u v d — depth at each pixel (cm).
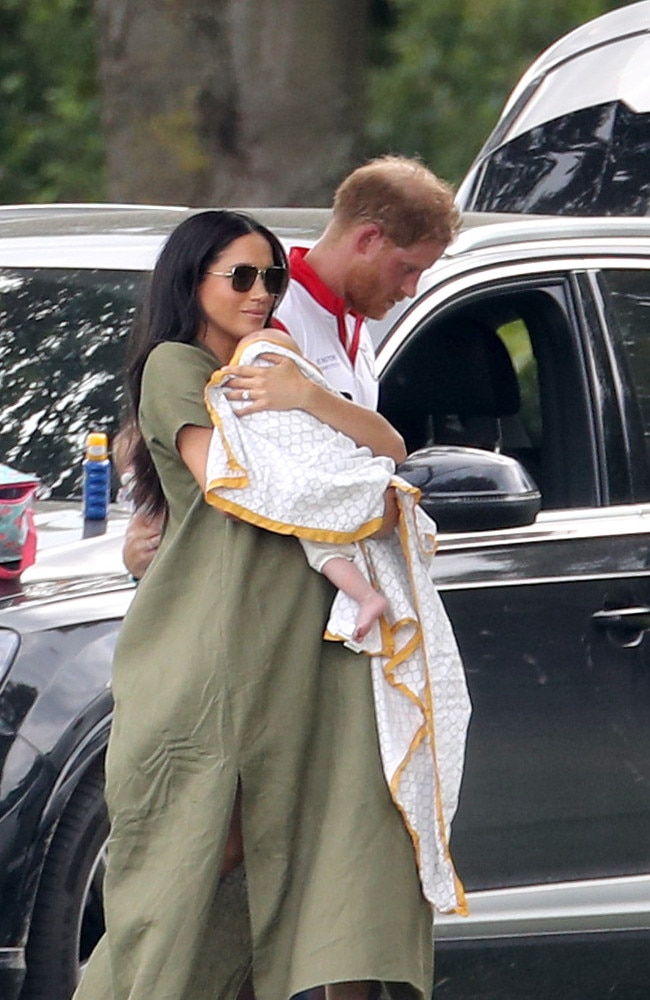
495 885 1820
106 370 1927
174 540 1470
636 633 1875
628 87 2464
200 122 3381
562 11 5625
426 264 1655
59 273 1991
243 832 1444
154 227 2069
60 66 5972
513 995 1859
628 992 1898
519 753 1822
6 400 1920
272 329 1493
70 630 1684
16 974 1642
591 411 1942
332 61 3406
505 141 2578
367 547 1468
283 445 1441
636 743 1866
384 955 1423
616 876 1861
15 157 5906
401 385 1920
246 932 1520
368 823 1437
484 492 1689
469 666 1806
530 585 1836
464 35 5719
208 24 3362
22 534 1706
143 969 1422
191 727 1430
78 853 1673
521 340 1991
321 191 3422
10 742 1648
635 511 1922
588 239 1980
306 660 1442
